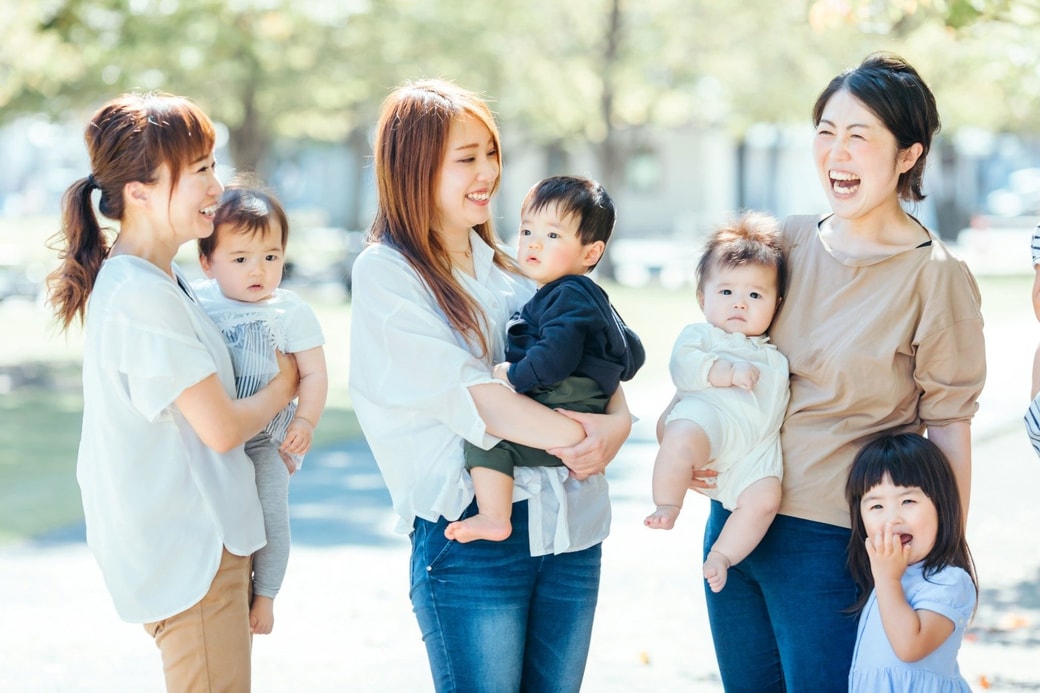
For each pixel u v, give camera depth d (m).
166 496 3.62
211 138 3.73
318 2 23.19
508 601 3.71
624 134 35.69
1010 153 50.62
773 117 31.11
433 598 3.73
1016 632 6.55
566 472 3.81
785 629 3.95
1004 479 10.30
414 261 3.76
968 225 42.47
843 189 3.88
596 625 6.91
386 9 26.66
